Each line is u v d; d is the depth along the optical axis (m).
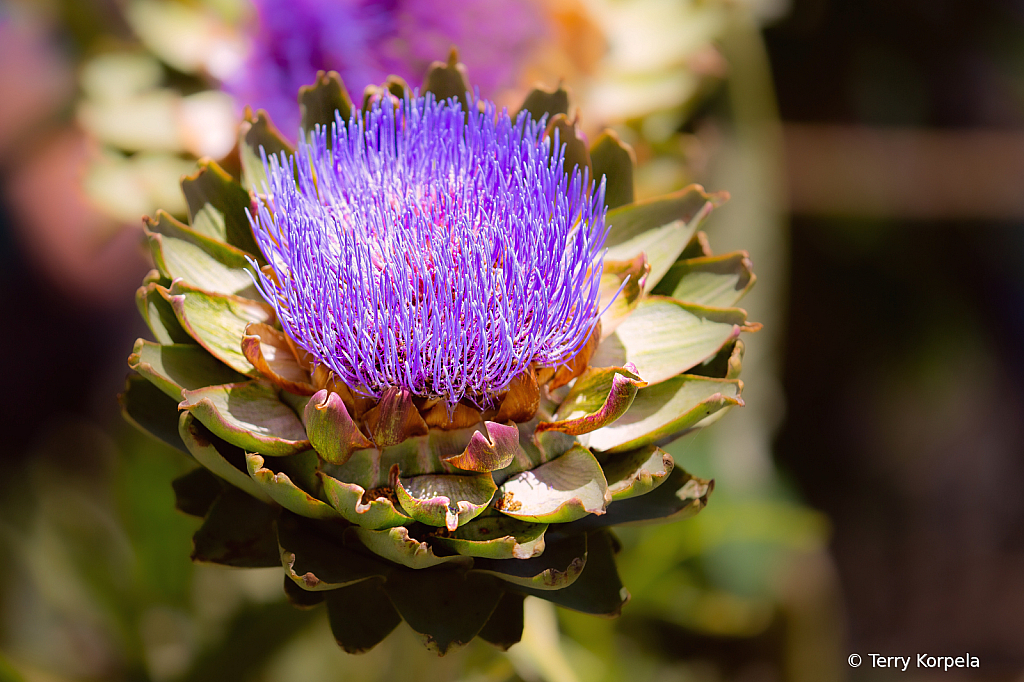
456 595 0.59
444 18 0.72
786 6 0.82
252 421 0.60
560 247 0.61
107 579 0.74
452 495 0.60
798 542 0.78
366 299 0.60
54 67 0.93
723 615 0.77
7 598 0.77
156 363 0.60
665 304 0.62
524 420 0.61
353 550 0.60
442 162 0.62
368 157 0.62
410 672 0.66
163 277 0.61
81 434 0.90
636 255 0.63
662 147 0.75
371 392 0.60
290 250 0.60
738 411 0.78
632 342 0.62
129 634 0.73
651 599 0.76
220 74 0.72
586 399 0.61
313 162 0.62
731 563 0.78
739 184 0.79
